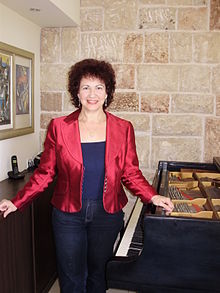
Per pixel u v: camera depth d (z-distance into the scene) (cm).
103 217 161
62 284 171
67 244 163
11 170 241
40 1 209
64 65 284
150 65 273
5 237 178
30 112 267
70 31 280
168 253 135
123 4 271
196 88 271
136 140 281
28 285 211
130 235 176
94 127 163
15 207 164
